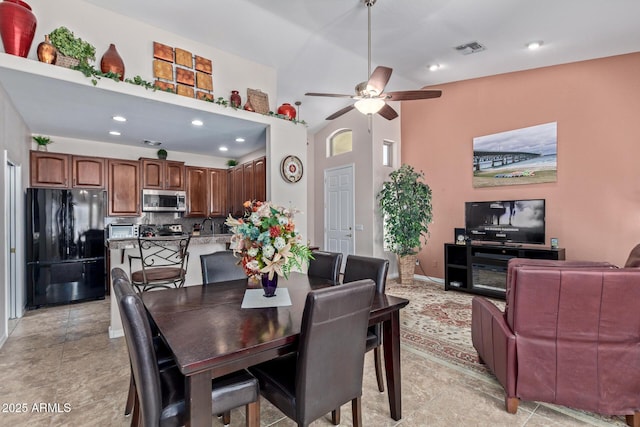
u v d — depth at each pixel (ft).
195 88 11.85
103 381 7.48
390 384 6.03
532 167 14.25
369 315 5.15
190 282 11.95
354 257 7.67
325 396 4.50
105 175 15.66
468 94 16.51
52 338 10.03
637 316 5.50
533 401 6.49
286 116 13.67
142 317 3.89
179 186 17.84
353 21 10.84
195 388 3.73
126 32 10.49
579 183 12.98
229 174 19.58
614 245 12.20
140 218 17.38
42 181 13.96
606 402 5.71
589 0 8.40
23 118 12.09
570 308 5.66
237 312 5.35
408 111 19.47
